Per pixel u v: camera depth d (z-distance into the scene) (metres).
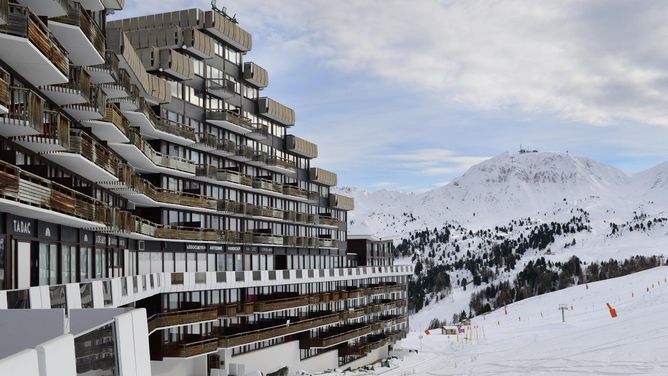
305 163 91.25
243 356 62.09
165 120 58.25
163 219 59.47
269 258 79.19
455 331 151.75
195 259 64.06
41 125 27.00
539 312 179.75
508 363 71.06
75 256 37.72
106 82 41.72
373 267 97.06
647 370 56.06
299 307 72.44
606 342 72.94
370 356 93.94
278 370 67.31
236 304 60.56
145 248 55.59
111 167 39.91
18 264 29.09
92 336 11.74
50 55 27.25
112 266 46.31
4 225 27.67
